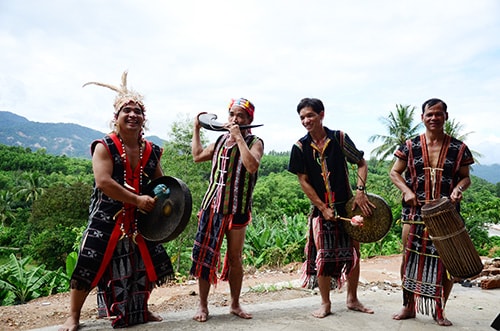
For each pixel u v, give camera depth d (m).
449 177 3.70
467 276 3.38
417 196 3.78
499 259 7.33
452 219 3.36
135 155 3.52
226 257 3.82
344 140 3.91
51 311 4.98
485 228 22.61
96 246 3.29
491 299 4.82
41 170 84.94
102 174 3.26
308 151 3.93
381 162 32.34
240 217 3.70
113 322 3.38
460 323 3.74
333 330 3.45
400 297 4.75
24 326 4.22
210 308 4.33
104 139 3.39
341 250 3.91
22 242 36.59
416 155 3.80
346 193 3.94
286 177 66.62
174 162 18.27
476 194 63.06
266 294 5.41
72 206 30.91
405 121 30.75
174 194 3.37
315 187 3.95
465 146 3.71
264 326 3.50
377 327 3.56
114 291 3.39
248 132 3.86
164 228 3.34
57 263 27.50
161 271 3.58
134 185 3.48
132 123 3.41
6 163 83.56
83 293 3.34
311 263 4.04
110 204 3.39
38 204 31.55
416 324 3.66
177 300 5.33
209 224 3.73
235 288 3.85
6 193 48.41
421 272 3.69
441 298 3.62
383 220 3.81
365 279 6.46
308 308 4.20
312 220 4.01
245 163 3.53
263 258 10.69
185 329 3.39
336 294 5.09
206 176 19.53
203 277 3.66
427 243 3.68
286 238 11.67
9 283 8.75
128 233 3.43
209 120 3.88
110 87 3.55
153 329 3.38
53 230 29.08
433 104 3.69
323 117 3.94
